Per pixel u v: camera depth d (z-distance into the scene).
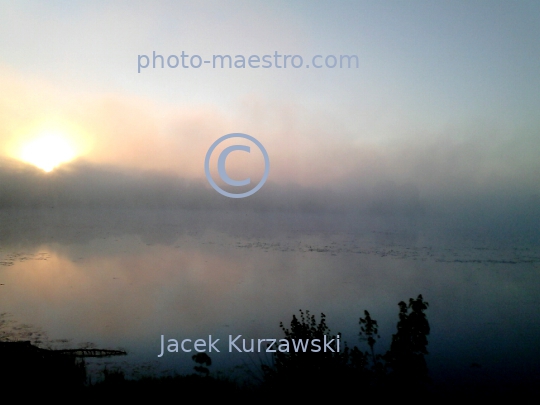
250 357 4.62
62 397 3.59
